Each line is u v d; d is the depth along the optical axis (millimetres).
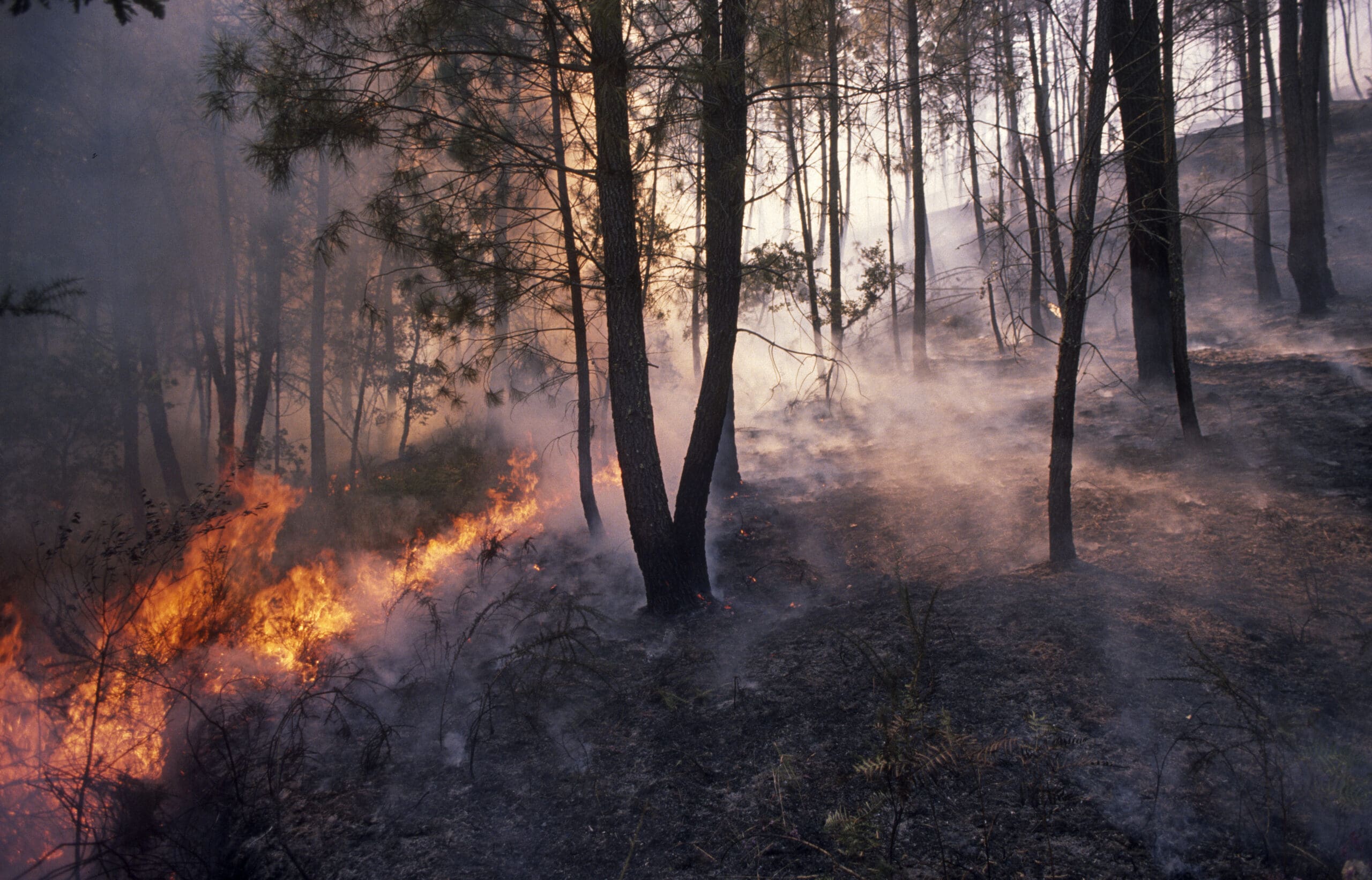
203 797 4809
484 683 5977
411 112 6629
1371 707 4098
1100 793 3811
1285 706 4191
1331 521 6434
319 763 5094
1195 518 7105
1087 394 13016
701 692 5457
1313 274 14875
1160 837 3510
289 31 6387
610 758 4859
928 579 6918
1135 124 8703
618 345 6961
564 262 8867
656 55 6488
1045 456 10180
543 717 5395
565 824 4301
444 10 6359
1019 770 4059
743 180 6969
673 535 7078
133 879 4109
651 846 4039
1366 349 11773
